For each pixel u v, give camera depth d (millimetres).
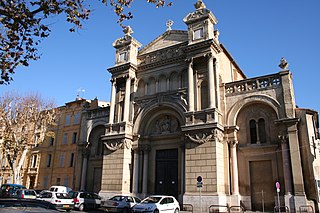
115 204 24750
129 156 32531
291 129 24844
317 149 25938
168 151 31875
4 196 35125
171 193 30078
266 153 26219
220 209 24281
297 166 23750
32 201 6500
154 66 34406
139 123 33219
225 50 33625
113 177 31828
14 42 11969
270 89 27031
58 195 27156
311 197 23141
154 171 31922
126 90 34438
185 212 24766
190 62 30281
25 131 38844
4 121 38312
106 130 34406
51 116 41281
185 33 33688
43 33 11961
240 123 28219
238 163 27266
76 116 46406
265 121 27047
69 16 12273
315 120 27438
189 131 27797
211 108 27344
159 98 32406
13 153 41469
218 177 25406
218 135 26703
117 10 12961
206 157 26250
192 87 29625
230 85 29297
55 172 45312
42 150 48969
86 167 38375
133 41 36562
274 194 25094
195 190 25984
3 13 11039
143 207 21969
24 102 39469
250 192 26078
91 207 28531
